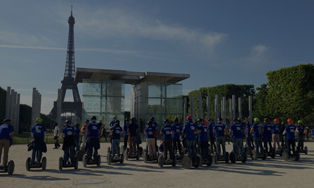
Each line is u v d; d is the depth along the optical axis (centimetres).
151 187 822
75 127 1575
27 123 6253
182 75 3697
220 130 1419
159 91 3647
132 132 1537
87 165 1312
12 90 4444
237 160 1401
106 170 1155
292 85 3684
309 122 4331
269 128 1603
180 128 1430
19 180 941
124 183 880
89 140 1266
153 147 1423
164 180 932
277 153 1695
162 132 1291
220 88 5200
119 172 1102
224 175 1033
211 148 1605
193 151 1238
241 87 5169
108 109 3366
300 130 1858
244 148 1557
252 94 5200
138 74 3588
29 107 6341
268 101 4009
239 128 1406
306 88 3622
